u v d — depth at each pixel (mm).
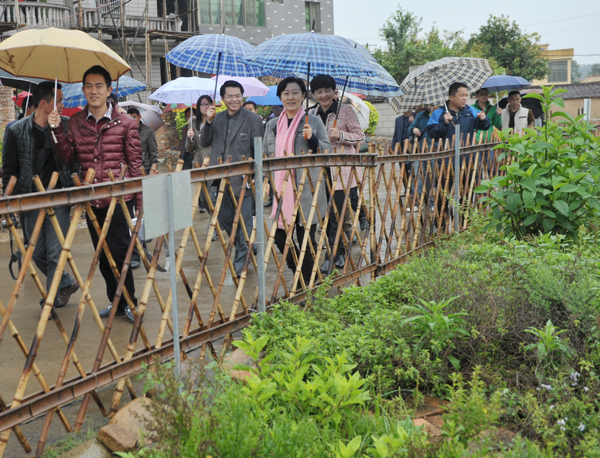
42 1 21156
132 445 2980
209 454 2467
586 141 6457
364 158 5344
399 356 3668
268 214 10391
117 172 4992
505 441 2986
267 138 5855
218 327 4008
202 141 6625
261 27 29219
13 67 5656
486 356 3795
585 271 4207
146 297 3506
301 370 3324
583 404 3051
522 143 6293
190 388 2848
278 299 4629
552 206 6070
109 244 4980
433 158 6602
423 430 2965
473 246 5602
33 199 2893
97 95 4855
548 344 3525
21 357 4273
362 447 2953
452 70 10352
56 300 5414
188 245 8258
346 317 4387
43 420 3377
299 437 2748
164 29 24344
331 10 32219
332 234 6832
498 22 43594
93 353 4352
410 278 4875
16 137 5039
